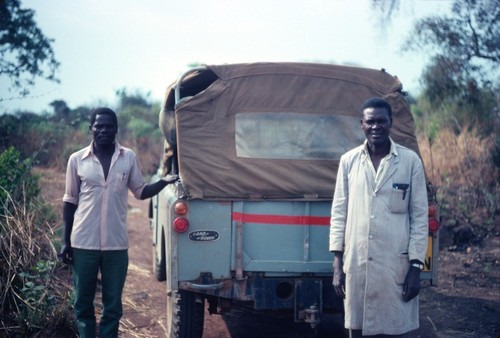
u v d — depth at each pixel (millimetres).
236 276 4324
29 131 11125
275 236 4418
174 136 5223
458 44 8938
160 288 6488
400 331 3512
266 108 4625
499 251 7984
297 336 5164
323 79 4750
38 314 4828
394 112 4773
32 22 10016
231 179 4355
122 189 4223
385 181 3521
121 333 5090
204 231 4309
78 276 4199
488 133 11766
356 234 3561
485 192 9609
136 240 8805
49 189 8727
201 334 4582
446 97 10977
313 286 4379
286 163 4477
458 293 6395
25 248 5285
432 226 4395
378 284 3486
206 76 4895
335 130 4707
